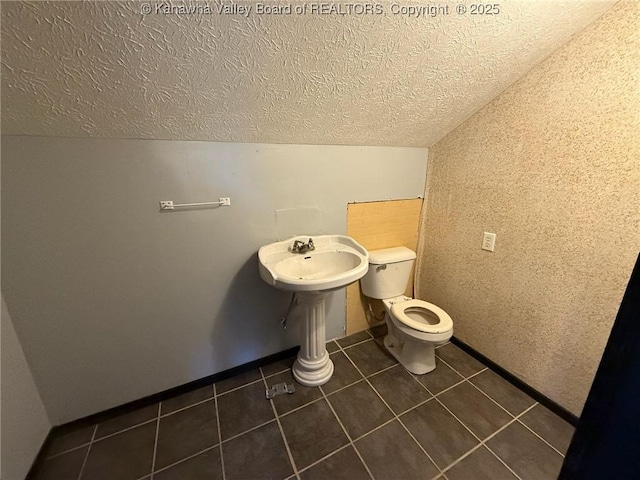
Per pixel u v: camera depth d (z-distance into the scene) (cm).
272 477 112
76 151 106
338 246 166
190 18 74
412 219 206
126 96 94
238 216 144
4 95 82
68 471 115
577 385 131
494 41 105
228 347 161
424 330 153
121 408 139
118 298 127
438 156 189
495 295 164
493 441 126
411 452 121
